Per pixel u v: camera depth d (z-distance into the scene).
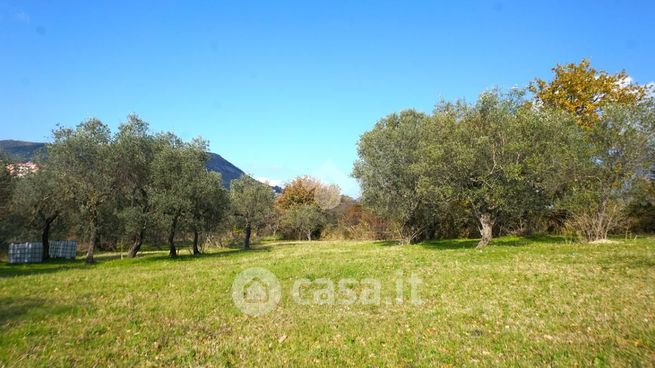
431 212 36.06
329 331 9.69
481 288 13.43
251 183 51.28
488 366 7.09
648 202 30.12
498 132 26.17
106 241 46.22
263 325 10.34
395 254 25.89
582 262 16.55
